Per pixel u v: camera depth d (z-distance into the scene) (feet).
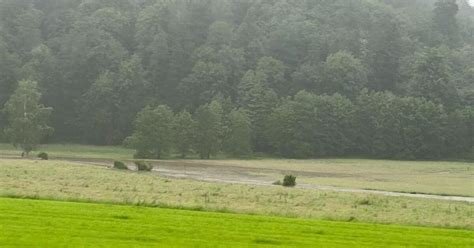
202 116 421.18
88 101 515.50
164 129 396.78
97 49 545.85
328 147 476.95
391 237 79.15
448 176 300.61
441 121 483.51
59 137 523.29
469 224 106.93
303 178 254.88
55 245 63.98
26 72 513.04
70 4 630.33
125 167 256.93
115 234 71.10
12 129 378.53
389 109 484.74
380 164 399.24
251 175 260.21
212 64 540.93
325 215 110.52
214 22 606.55
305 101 477.36
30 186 143.23
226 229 78.59
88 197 120.57
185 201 127.44
